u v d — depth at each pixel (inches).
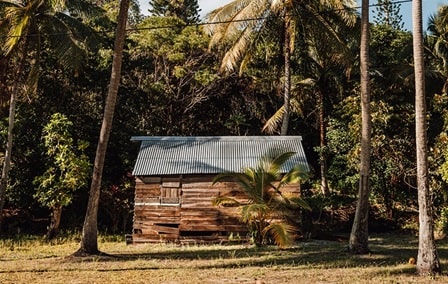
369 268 472.4
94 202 570.9
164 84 1104.8
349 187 1034.1
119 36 568.1
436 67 1007.0
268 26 920.9
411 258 518.6
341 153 985.5
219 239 727.1
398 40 1107.9
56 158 781.9
